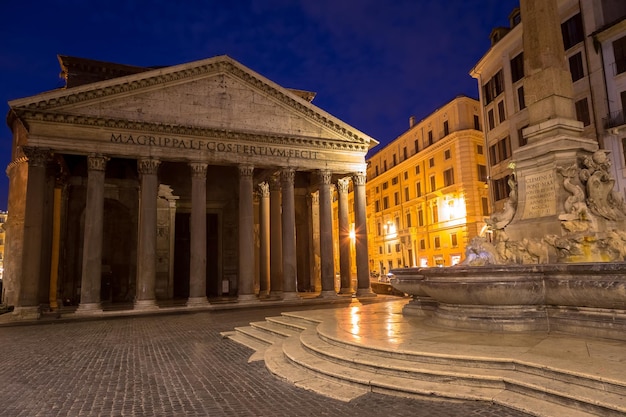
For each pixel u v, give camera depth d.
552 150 9.55
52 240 27.83
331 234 30.27
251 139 28.64
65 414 6.49
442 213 47.66
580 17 27.02
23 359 11.56
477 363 6.21
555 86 10.02
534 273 7.87
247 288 27.61
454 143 45.38
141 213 25.81
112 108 25.61
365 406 5.95
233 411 6.27
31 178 23.59
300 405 6.30
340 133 31.28
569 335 7.49
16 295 31.92
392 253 58.25
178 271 37.06
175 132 26.75
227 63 28.55
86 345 13.84
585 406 4.73
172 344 13.42
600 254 8.31
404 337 8.16
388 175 59.16
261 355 10.47
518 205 10.16
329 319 11.98
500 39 32.94
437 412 5.43
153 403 6.91
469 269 8.24
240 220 28.16
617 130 24.44
